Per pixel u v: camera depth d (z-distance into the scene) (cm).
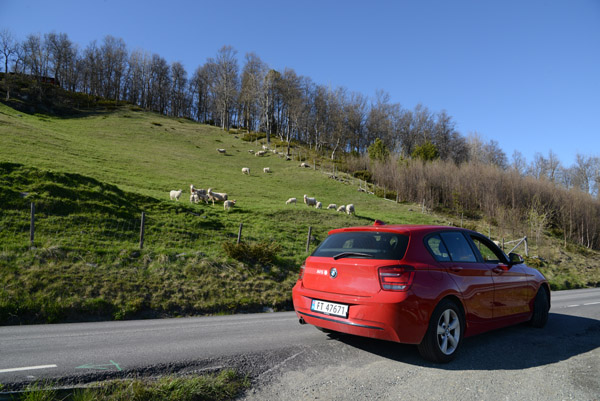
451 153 9275
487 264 550
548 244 3406
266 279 1222
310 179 5009
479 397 339
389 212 3872
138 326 692
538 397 342
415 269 429
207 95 12312
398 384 368
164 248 1341
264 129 11375
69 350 484
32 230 1168
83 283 955
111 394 330
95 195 1761
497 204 4556
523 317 601
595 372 411
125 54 11975
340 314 448
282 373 397
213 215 2116
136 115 9212
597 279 2209
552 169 7769
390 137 10344
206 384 348
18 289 870
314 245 1844
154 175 3553
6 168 1742
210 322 744
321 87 10588
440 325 440
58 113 7794
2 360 434
